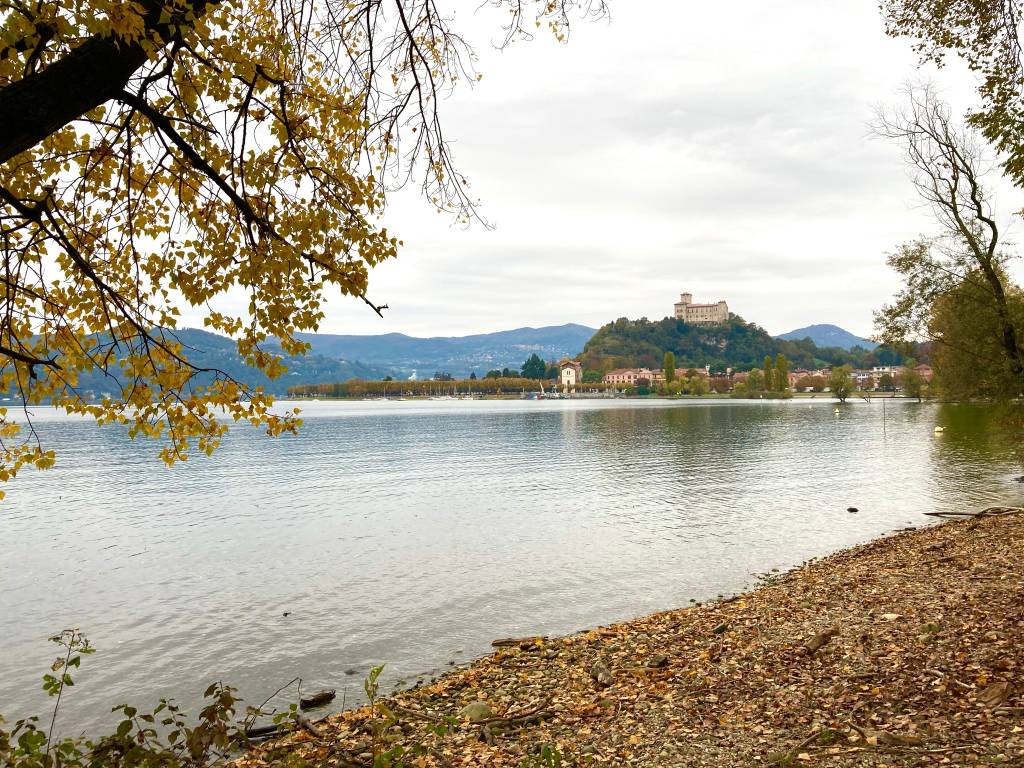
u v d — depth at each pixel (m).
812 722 8.51
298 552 24.72
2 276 5.37
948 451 58.00
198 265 5.64
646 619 15.84
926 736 7.50
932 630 11.61
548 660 13.30
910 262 25.83
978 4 12.84
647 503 34.78
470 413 171.75
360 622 16.94
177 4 4.27
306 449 71.12
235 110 5.36
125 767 5.78
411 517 31.70
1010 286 25.94
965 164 24.17
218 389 5.63
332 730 10.33
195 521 31.19
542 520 30.48
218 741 6.30
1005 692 8.24
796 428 96.19
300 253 5.37
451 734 9.55
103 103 4.66
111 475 49.59
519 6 6.43
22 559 23.88
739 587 19.39
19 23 3.87
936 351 28.50
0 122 3.89
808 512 31.50
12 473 5.47
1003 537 20.89
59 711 12.17
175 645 15.45
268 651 15.05
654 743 8.48
